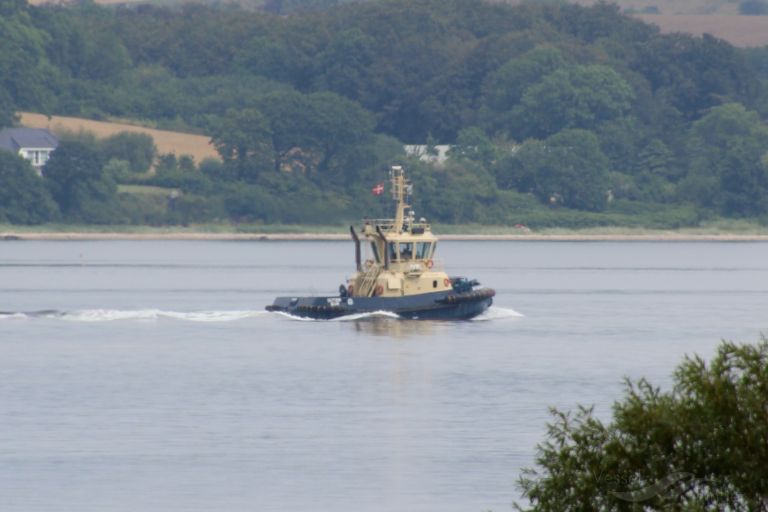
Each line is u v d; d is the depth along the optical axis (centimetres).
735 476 12019
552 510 12638
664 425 12294
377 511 18150
